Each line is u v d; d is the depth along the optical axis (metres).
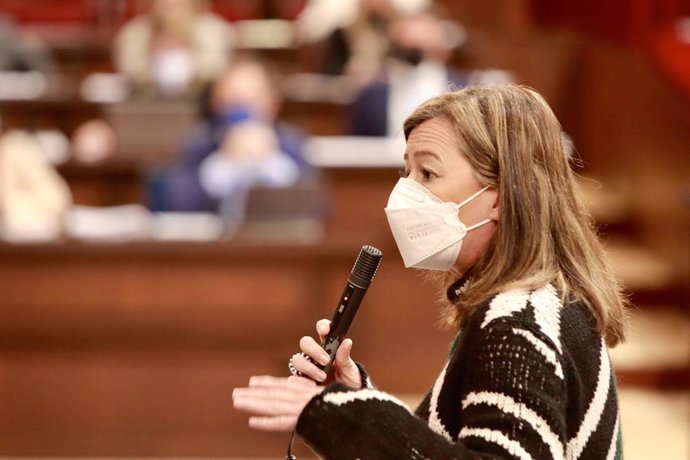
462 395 4.06
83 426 11.77
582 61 19.31
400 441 3.86
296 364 4.44
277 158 14.48
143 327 11.68
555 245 4.29
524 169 4.26
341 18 20.55
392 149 15.58
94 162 15.41
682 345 14.14
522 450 3.73
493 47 19.45
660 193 15.78
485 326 4.03
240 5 26.31
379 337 12.77
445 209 4.32
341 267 11.69
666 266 15.49
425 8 19.19
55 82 19.67
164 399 11.79
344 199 14.73
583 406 4.09
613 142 17.86
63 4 25.72
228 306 11.70
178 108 16.22
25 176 13.19
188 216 13.77
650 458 12.12
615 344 4.43
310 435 3.97
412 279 12.67
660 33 17.50
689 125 15.11
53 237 11.76
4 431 11.77
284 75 19.80
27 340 11.66
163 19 19.31
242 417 11.81
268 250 11.62
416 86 16.59
